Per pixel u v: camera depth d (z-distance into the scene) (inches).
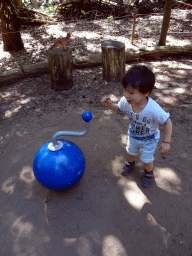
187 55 228.4
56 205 98.0
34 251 82.6
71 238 85.7
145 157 92.7
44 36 305.3
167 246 81.8
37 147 129.6
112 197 100.1
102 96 174.2
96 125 144.3
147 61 224.7
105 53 178.5
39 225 90.7
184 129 136.3
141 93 70.4
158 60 225.6
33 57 243.3
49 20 358.9
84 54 240.2
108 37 288.0
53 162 87.7
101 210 95.0
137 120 82.4
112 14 373.4
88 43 270.4
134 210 94.3
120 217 92.0
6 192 105.0
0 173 114.8
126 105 81.7
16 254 82.0
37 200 100.7
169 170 111.6
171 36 278.7
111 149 125.8
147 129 83.5
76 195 101.7
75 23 351.3
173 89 175.5
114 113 154.9
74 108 161.5
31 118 154.5
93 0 376.2
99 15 371.9
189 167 112.6
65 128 142.9
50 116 155.0
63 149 90.7
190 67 207.8
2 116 158.6
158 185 104.5
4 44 261.3
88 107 162.1
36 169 90.4
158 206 95.4
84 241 84.6
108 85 187.6
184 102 160.2
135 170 112.7
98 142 130.9
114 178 109.0
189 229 86.6
